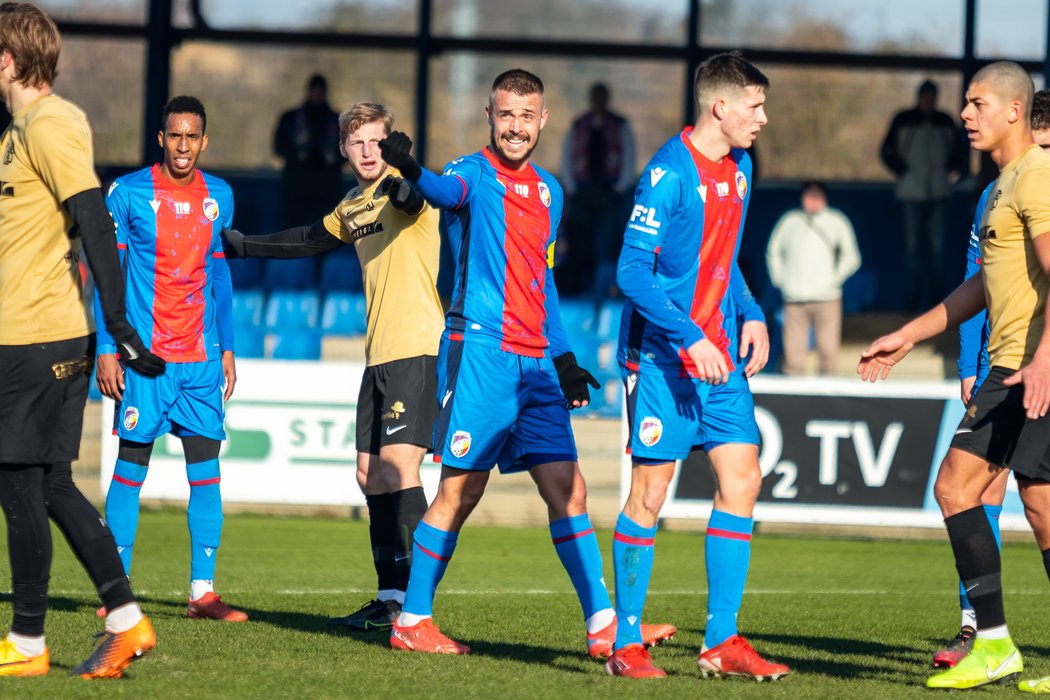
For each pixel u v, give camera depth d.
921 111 52.97
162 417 21.52
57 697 14.70
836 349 46.16
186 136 21.41
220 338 22.59
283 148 52.53
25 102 15.79
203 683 15.77
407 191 17.30
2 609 21.19
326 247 22.09
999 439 16.39
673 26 66.56
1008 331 16.53
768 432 36.00
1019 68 16.84
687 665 18.06
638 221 16.73
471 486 18.45
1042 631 22.81
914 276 53.28
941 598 27.08
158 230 21.31
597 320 47.62
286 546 32.66
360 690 15.66
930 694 16.17
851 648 20.31
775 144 64.12
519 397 17.98
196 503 21.59
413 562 18.77
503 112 17.77
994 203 16.70
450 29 69.62
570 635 20.72
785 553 34.38
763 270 59.41
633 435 17.17
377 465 21.50
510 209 17.84
